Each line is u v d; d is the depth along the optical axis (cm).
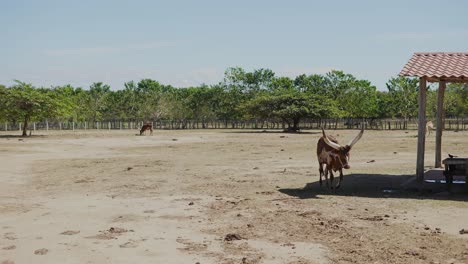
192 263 823
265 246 920
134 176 1945
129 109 9412
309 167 2180
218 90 8925
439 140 2031
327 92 8462
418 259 826
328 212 1218
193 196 1470
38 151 3269
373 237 973
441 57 1708
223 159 2625
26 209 1284
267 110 6438
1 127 7194
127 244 943
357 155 2745
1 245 941
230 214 1208
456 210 1214
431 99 7381
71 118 8331
